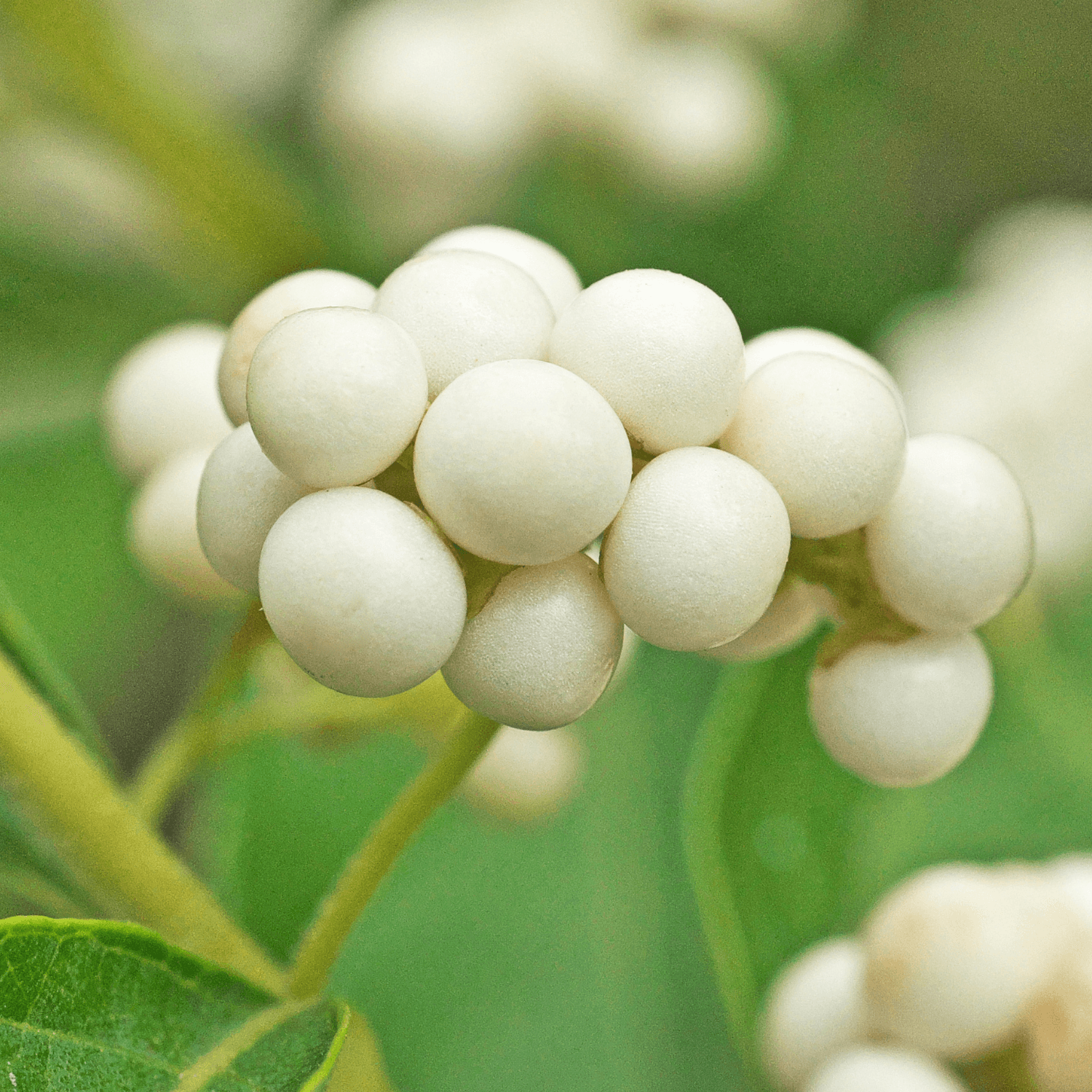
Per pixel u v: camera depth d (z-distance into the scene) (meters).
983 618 0.10
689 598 0.10
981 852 0.14
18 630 0.11
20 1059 0.10
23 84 0.15
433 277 0.10
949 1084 0.11
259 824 0.12
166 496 0.11
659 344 0.10
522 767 0.12
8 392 0.16
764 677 0.12
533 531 0.10
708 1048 0.13
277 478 0.10
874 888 0.13
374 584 0.10
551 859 0.14
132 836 0.11
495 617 0.10
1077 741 0.15
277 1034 0.10
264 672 0.11
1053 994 0.11
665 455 0.10
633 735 0.15
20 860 0.11
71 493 0.16
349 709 0.11
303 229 0.16
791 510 0.10
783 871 0.12
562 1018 0.13
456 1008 0.13
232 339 0.10
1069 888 0.11
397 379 0.10
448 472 0.10
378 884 0.10
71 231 0.17
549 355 0.10
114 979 0.10
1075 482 0.17
